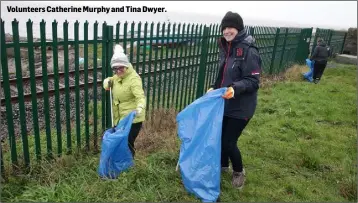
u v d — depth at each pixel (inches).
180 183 145.9
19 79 130.7
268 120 250.8
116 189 134.3
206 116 136.9
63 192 126.6
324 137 223.5
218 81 144.9
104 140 138.3
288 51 501.7
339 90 374.6
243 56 130.5
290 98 318.0
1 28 119.7
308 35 596.1
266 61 427.8
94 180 141.0
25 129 138.8
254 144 203.0
